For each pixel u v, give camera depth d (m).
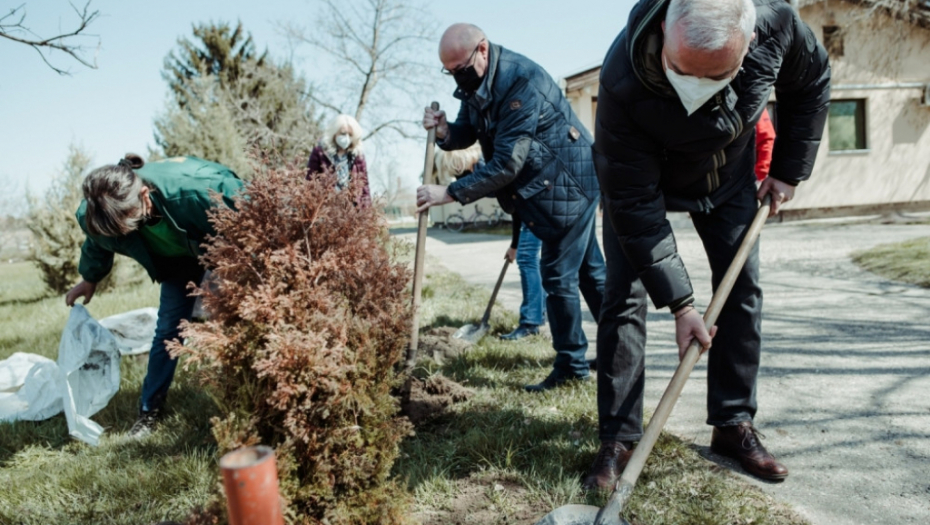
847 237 11.22
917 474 2.55
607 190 2.40
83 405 3.46
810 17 16.17
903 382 3.58
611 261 2.69
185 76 25.38
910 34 16.70
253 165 2.22
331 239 2.19
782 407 3.35
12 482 2.91
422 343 4.55
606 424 2.68
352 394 1.96
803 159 2.59
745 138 2.39
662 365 4.27
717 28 1.75
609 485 2.51
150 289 9.80
